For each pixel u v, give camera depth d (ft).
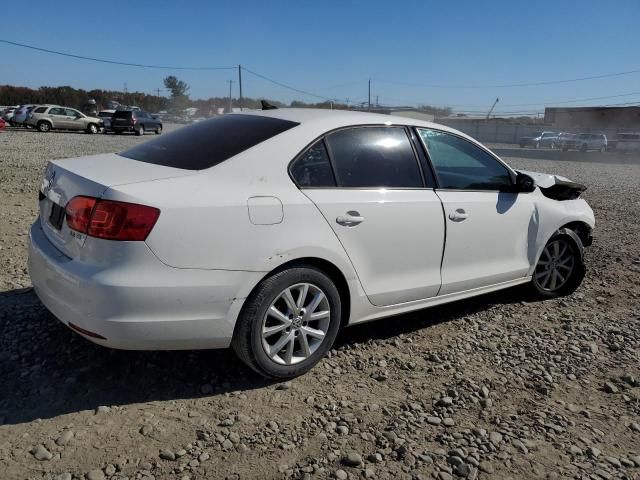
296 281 10.94
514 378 12.09
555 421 10.50
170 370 11.43
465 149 14.48
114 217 9.33
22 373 10.93
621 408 11.16
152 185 9.79
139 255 9.37
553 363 12.85
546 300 17.19
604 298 17.56
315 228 11.08
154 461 8.72
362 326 14.42
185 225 9.65
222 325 10.19
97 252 9.45
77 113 108.47
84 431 9.34
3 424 9.38
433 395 11.18
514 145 176.55
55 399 10.19
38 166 43.24
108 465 8.54
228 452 9.05
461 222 13.74
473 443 9.66
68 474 8.29
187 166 10.81
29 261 11.32
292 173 11.17
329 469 8.79
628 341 14.30
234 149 11.07
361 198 11.88
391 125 13.15
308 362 11.49
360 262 11.94
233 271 10.09
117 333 9.46
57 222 10.68
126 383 10.87
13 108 124.26
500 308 16.30
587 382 12.10
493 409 10.80
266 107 15.14
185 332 9.91
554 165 80.69
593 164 89.97
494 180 15.08
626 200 39.73
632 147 122.31
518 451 9.53
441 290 13.69
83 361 11.49
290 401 10.66
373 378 11.76
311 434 9.68
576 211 17.11
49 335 12.44
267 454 9.07
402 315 15.35
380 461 9.05
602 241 25.03
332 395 10.97
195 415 10.00
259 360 10.77
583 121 204.64
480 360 12.85
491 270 14.84
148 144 12.77
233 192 10.30
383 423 10.11
